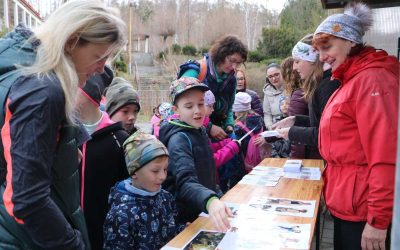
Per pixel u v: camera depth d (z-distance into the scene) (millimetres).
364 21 2145
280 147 4145
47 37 1354
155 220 1996
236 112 4129
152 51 32500
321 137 2203
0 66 1341
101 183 2189
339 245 2178
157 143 2027
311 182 2562
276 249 1511
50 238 1305
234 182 3730
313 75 3115
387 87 1876
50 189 1405
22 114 1250
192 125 2264
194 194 1864
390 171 1812
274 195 2254
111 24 1415
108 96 2676
